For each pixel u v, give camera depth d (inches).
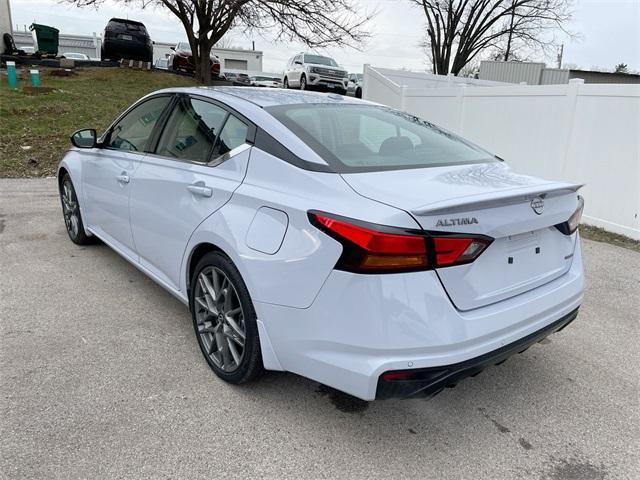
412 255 77.9
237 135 110.7
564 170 282.4
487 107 337.1
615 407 107.3
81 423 94.1
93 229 176.2
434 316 79.2
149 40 820.0
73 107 506.9
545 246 99.4
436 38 1302.9
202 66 753.0
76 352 119.0
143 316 139.0
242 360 101.9
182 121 131.3
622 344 136.0
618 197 254.4
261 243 93.6
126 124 158.1
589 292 174.7
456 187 89.1
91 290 154.6
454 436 96.2
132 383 107.6
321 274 83.4
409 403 105.8
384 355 79.1
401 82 585.9
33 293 150.6
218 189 106.9
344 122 114.5
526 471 87.9
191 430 93.9
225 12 681.6
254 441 91.9
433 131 129.0
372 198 84.0
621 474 88.1
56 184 302.4
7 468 82.4
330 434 94.9
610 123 254.5
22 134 407.8
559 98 281.7
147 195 132.3
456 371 81.4
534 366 123.4
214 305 110.1
